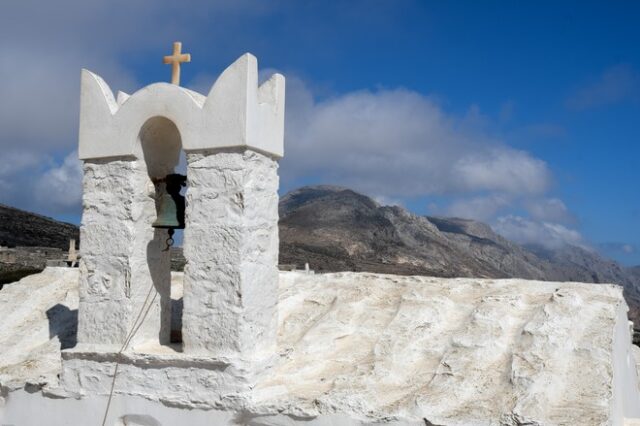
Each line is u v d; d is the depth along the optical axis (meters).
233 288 6.75
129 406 6.89
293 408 6.21
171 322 8.34
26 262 30.78
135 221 7.30
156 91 7.14
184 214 7.58
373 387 6.44
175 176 7.58
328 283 9.12
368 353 7.32
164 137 7.63
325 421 6.09
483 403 5.88
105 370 7.04
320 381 6.87
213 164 6.91
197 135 6.94
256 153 7.01
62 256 32.44
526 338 6.59
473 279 8.40
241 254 6.76
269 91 7.42
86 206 7.50
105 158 7.41
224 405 6.50
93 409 7.06
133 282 7.24
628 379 8.52
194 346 6.88
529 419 5.42
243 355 6.70
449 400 5.98
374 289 8.62
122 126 7.29
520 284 8.02
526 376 5.97
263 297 7.14
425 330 7.34
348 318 8.00
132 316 7.22
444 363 6.56
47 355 8.11
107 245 7.34
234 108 6.79
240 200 6.80
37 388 7.38
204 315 6.86
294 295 8.90
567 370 6.14
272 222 7.38
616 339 6.92
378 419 5.91
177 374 6.74
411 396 6.17
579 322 6.77
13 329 9.20
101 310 7.31
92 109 7.47
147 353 6.87
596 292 7.52
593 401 5.66
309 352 7.51
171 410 6.73
